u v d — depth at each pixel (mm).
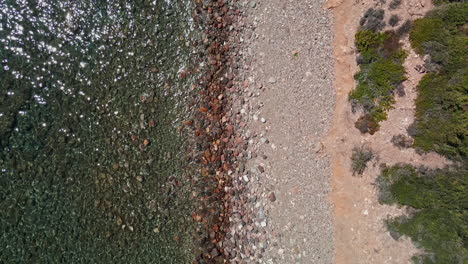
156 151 11922
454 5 10211
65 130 11398
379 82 11320
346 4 11812
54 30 11312
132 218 11789
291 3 12125
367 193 11828
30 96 11180
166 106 11953
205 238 12008
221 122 12086
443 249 10922
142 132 11828
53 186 11344
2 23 11016
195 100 12039
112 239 11672
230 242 12047
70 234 11445
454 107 10492
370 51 11367
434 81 10656
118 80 11695
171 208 12008
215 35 12016
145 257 11828
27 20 11172
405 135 11227
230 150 12109
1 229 11070
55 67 11320
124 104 11734
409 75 10945
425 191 11133
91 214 11578
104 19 11578
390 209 11562
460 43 10180
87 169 11547
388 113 11359
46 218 11320
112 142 11680
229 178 12109
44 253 11289
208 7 11953
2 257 11078
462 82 10234
